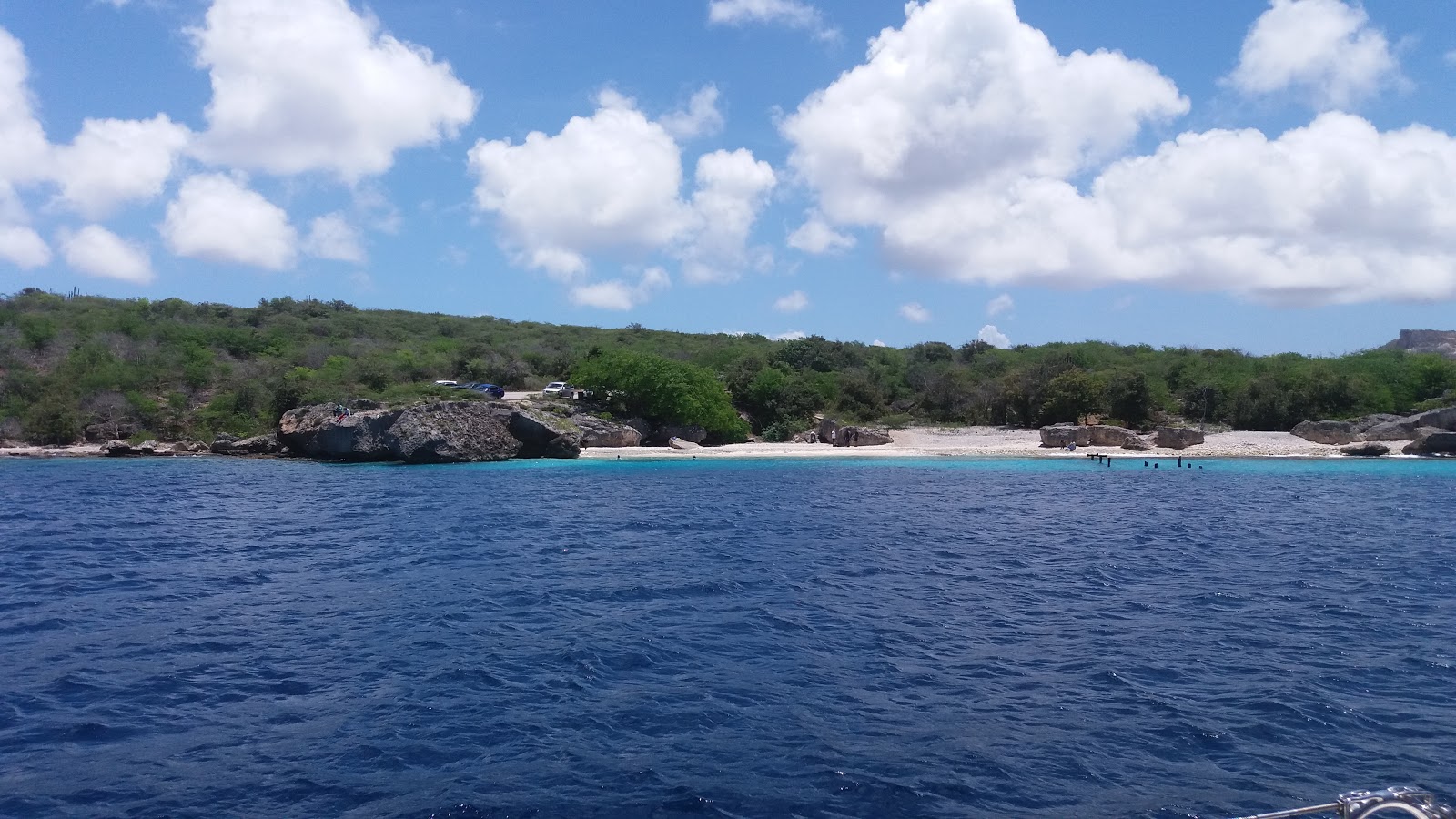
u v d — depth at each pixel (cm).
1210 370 9525
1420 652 1666
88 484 4847
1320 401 8325
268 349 9562
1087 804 1046
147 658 1591
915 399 9756
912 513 3716
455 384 8062
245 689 1425
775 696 1403
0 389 7488
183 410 7519
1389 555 2730
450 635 1741
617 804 1032
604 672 1510
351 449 6278
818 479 5275
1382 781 1109
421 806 1023
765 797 1055
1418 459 6550
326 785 1080
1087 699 1401
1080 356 10200
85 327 9062
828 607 2002
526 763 1148
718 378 8694
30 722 1283
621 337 13275
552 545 2834
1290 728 1280
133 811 1015
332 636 1734
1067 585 2267
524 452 6581
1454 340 13988
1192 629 1833
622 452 6869
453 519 3466
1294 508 3988
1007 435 8188
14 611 1952
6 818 994
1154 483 5103
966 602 2072
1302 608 2025
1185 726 1286
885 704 1371
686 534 3080
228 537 3005
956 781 1102
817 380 9344
